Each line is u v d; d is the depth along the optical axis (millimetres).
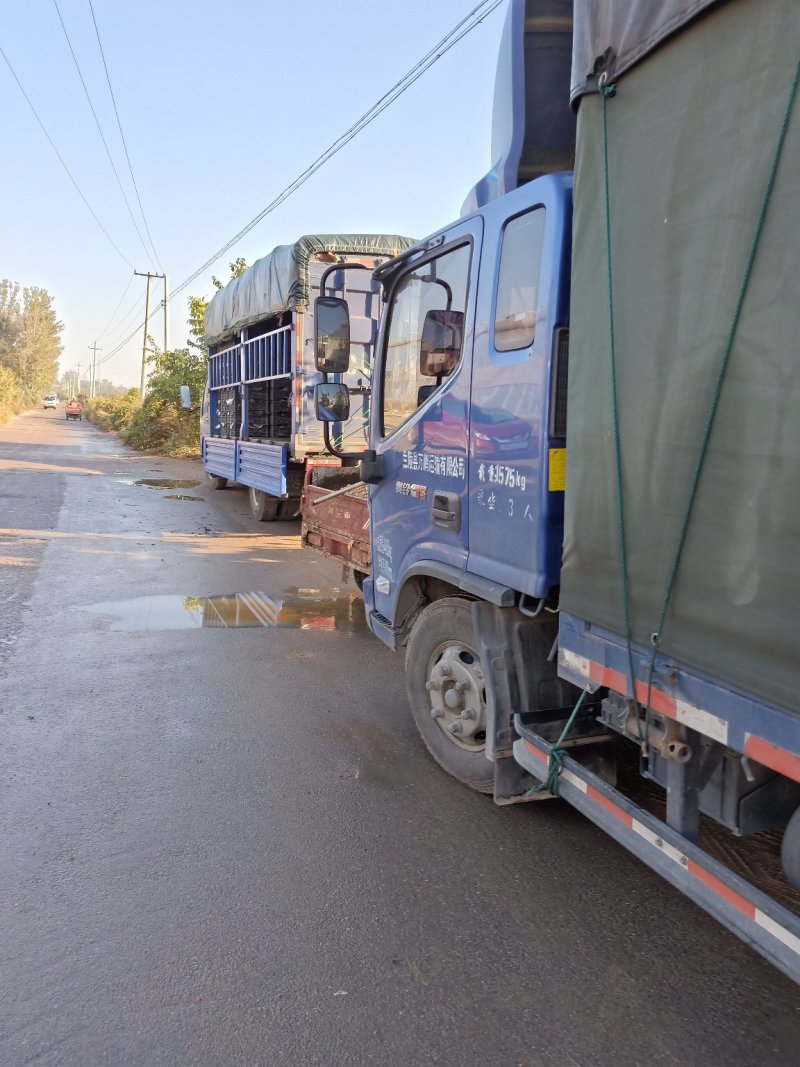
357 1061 2131
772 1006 2367
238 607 7098
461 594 3729
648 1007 2354
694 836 2291
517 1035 2234
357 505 5887
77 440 36281
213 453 14961
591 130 2434
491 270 3186
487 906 2838
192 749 4113
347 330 4453
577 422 2533
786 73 1729
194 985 2402
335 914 2766
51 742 4152
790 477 1743
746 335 1852
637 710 2311
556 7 3328
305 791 3678
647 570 2221
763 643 1832
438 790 3709
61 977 2424
